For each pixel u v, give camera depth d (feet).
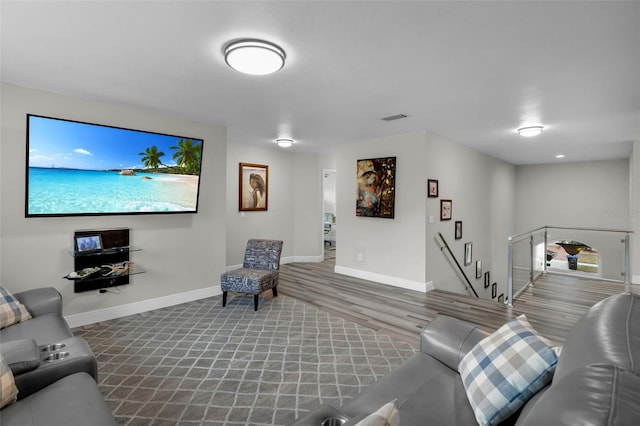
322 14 5.62
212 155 13.48
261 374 7.52
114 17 5.76
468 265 18.95
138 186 11.23
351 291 14.65
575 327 3.30
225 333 9.86
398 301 13.19
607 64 7.47
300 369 7.75
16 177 9.21
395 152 15.60
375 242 16.53
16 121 9.14
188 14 5.65
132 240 11.41
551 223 26.16
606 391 1.89
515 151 20.03
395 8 5.43
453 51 6.96
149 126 11.57
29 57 7.40
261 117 12.32
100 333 9.80
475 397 3.81
